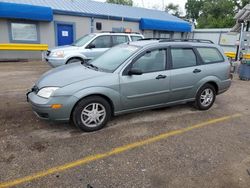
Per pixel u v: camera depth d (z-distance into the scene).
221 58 5.95
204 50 5.68
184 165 3.41
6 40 14.33
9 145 3.77
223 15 37.25
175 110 5.71
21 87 7.33
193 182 3.05
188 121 5.06
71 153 3.62
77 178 3.05
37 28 15.09
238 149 3.92
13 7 13.59
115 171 3.22
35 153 3.57
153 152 3.73
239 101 6.81
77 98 4.07
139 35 10.59
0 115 4.96
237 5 37.38
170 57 5.07
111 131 4.41
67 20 16.03
